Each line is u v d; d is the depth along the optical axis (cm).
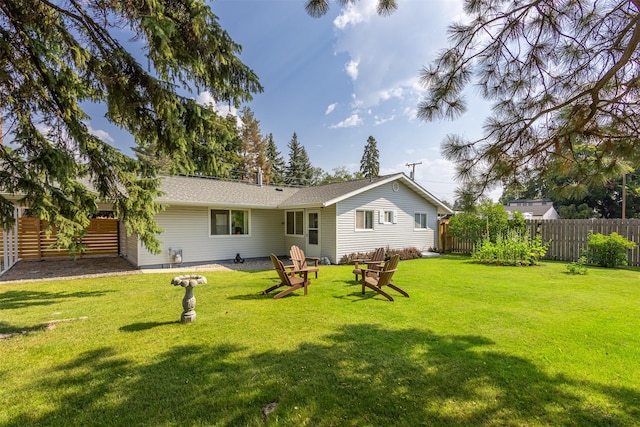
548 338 402
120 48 397
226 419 245
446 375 308
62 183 494
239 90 436
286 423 240
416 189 1455
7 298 630
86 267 1071
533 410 253
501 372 313
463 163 350
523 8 294
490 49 329
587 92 282
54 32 430
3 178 471
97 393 280
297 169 4831
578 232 1149
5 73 401
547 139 332
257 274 932
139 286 746
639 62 281
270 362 338
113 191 612
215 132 454
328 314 513
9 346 382
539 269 978
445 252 1577
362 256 1188
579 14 289
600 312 512
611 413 248
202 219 1171
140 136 474
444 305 565
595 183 339
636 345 378
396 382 296
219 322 472
